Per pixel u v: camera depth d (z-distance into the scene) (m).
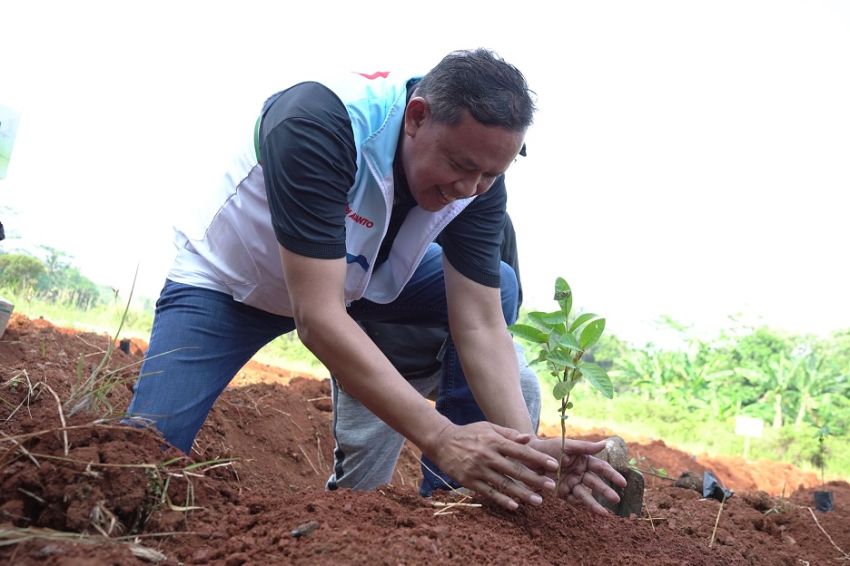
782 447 10.82
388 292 2.81
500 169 2.17
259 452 4.23
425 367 3.30
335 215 2.17
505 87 2.08
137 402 2.43
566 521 2.29
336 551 1.75
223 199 2.55
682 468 6.32
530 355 11.73
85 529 1.78
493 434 2.10
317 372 8.84
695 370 13.48
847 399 12.57
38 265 8.56
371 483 3.37
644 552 2.29
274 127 2.18
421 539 1.84
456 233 2.62
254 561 1.72
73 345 4.36
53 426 2.07
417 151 2.23
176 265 2.66
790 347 14.24
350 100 2.26
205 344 2.54
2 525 1.74
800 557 3.11
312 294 2.13
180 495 2.00
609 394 2.20
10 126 3.83
